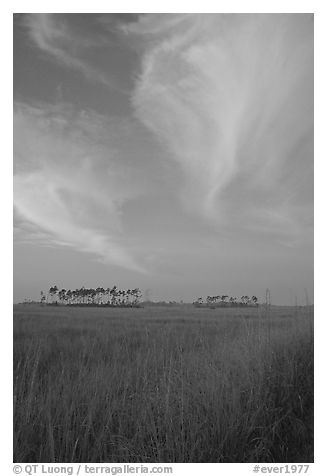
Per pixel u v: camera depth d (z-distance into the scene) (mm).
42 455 3520
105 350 4832
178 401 3740
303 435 3740
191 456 3389
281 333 4848
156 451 3479
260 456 3551
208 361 4441
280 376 4188
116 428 3713
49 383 4004
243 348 4668
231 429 3494
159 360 4555
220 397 3764
